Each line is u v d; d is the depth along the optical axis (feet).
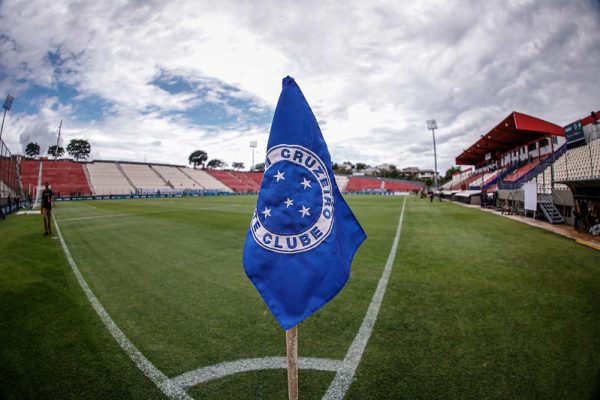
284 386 7.43
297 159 5.72
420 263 18.84
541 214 41.60
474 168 149.79
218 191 194.70
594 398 6.56
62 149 258.78
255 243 5.59
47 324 11.01
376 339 9.55
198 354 8.93
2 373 8.04
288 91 5.91
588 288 13.57
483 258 19.65
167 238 29.22
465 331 9.84
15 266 19.16
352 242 6.07
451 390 6.99
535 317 10.70
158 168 209.77
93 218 47.57
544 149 78.38
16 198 73.51
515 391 6.87
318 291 5.43
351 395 6.97
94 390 7.36
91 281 16.11
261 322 11.15
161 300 13.41
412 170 446.60
